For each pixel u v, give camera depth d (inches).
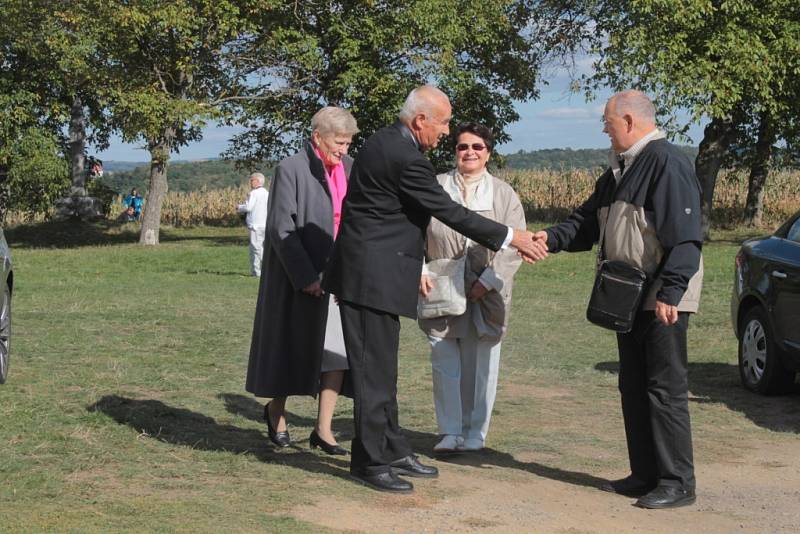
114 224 1603.1
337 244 210.2
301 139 1425.9
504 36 1439.5
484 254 244.4
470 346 251.1
